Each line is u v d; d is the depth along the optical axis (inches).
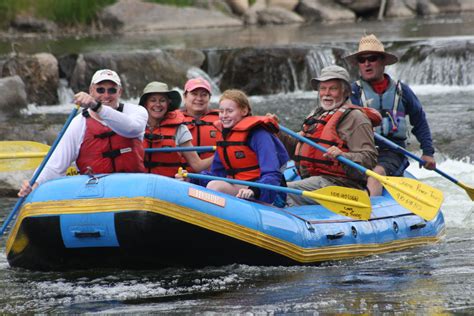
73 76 1764.3
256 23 2970.0
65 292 582.6
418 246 734.5
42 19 2573.8
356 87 809.5
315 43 1974.7
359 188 713.0
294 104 1644.9
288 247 636.1
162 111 750.5
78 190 599.8
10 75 1670.8
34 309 546.9
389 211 736.3
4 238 787.4
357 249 679.1
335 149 681.6
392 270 636.1
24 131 1245.7
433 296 556.1
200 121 831.7
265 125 659.4
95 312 535.8
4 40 2316.7
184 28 2790.4
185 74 1839.3
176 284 594.2
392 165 791.7
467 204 928.9
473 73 1784.0
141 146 660.7
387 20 2945.4
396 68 1856.5
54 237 603.8
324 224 669.9
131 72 1788.9
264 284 592.7
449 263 657.6
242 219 618.5
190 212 597.0
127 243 594.6
